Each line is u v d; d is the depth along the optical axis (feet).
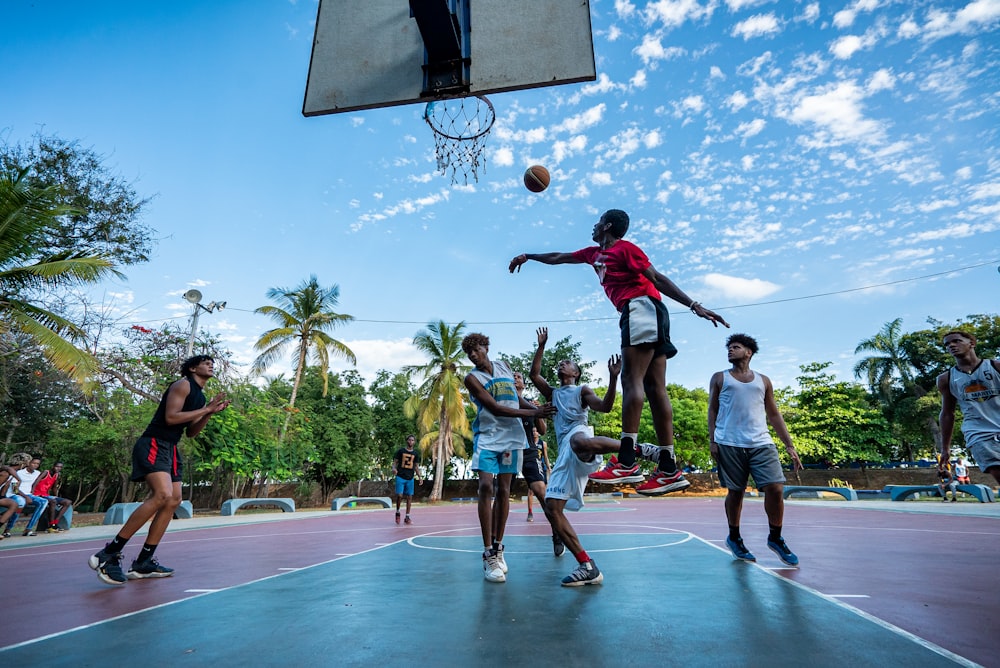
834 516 36.19
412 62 17.49
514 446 14.38
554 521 12.67
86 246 53.57
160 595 12.09
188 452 58.13
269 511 68.08
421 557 18.10
